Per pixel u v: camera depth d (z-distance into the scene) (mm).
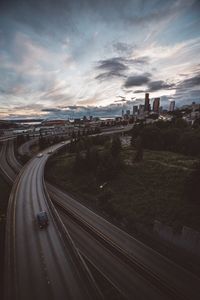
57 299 19219
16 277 22016
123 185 56188
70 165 81188
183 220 35688
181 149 81500
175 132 91250
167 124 119312
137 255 31344
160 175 56781
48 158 87125
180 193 44906
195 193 40625
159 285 25922
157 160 70625
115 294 24797
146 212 41531
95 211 47125
